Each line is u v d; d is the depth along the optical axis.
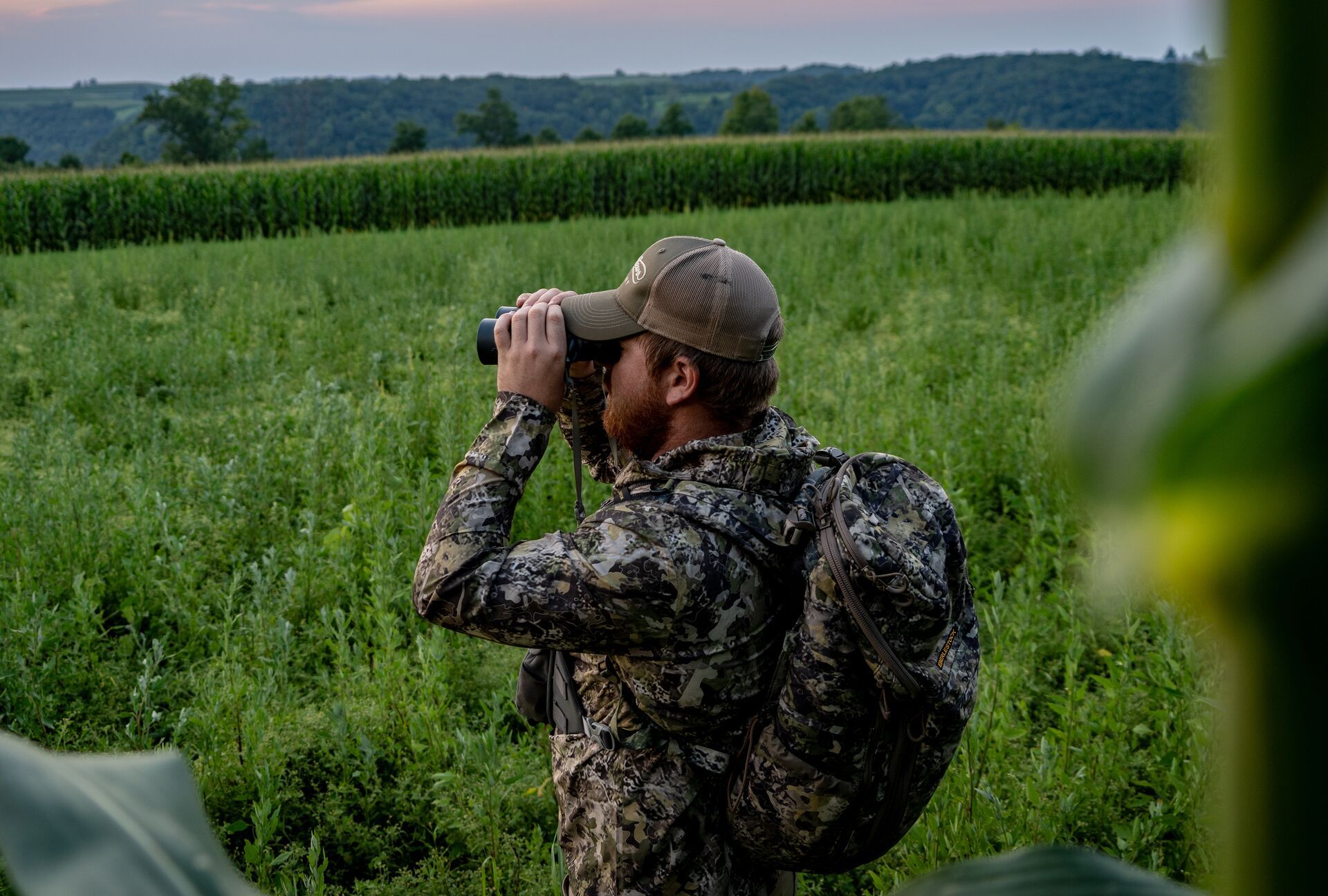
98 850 0.41
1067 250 11.22
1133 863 2.55
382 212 24.72
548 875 2.69
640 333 1.55
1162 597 3.34
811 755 1.38
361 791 3.14
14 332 8.50
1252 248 0.12
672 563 1.39
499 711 2.96
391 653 3.46
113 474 5.02
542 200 26.22
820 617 1.35
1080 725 3.10
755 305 1.50
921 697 1.36
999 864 0.35
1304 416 0.11
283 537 4.54
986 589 4.14
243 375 6.97
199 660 3.69
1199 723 2.81
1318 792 0.14
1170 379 0.12
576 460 1.84
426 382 6.66
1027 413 5.65
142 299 10.16
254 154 114.31
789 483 1.48
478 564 1.44
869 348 7.32
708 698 1.43
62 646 3.66
